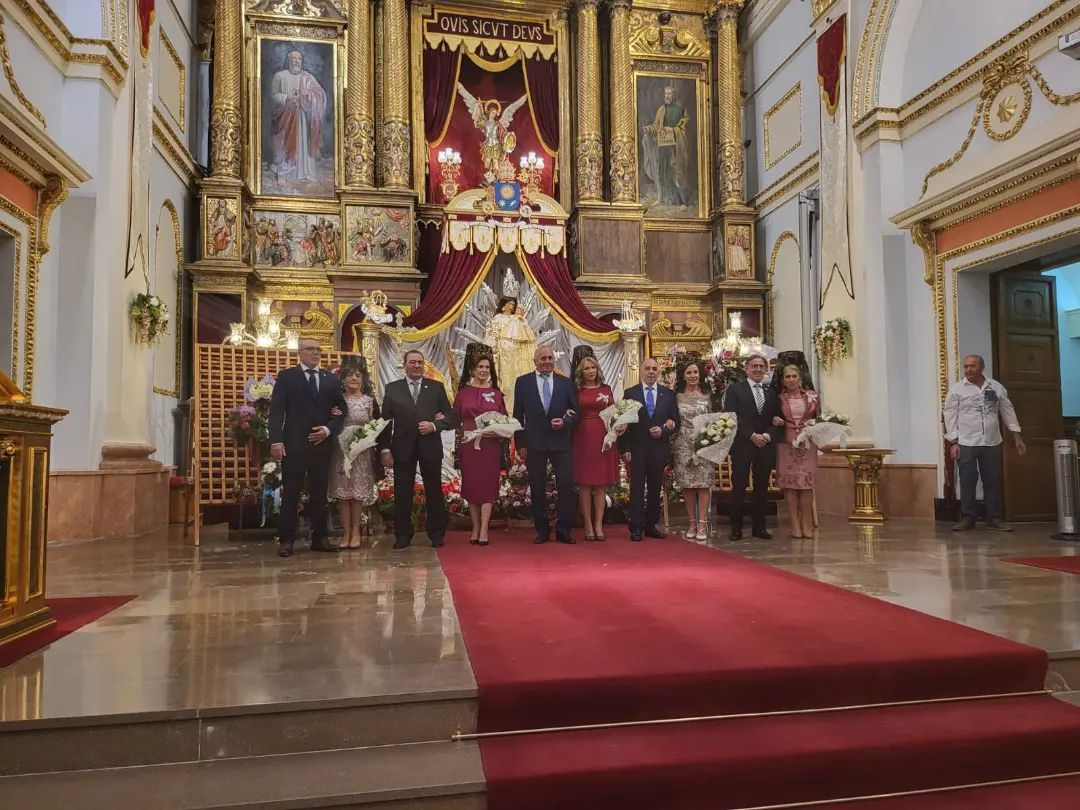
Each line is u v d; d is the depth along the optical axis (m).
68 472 7.02
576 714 2.70
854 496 8.68
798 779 2.45
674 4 14.12
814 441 6.54
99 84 7.40
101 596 4.30
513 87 13.99
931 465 8.74
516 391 6.32
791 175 12.38
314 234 12.55
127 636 3.37
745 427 6.60
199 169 11.92
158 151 10.12
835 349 9.72
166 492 8.85
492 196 11.84
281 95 12.69
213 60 12.24
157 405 10.05
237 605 4.01
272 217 12.43
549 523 7.09
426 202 13.50
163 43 10.48
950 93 8.43
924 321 8.94
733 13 13.81
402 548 6.17
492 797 2.28
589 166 13.47
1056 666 3.06
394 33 12.93
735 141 13.73
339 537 7.21
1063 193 7.02
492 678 2.72
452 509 7.41
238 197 11.68
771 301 13.27
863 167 9.54
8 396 3.22
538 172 13.68
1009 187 7.48
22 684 2.70
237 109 12.04
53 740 2.41
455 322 11.23
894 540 6.59
